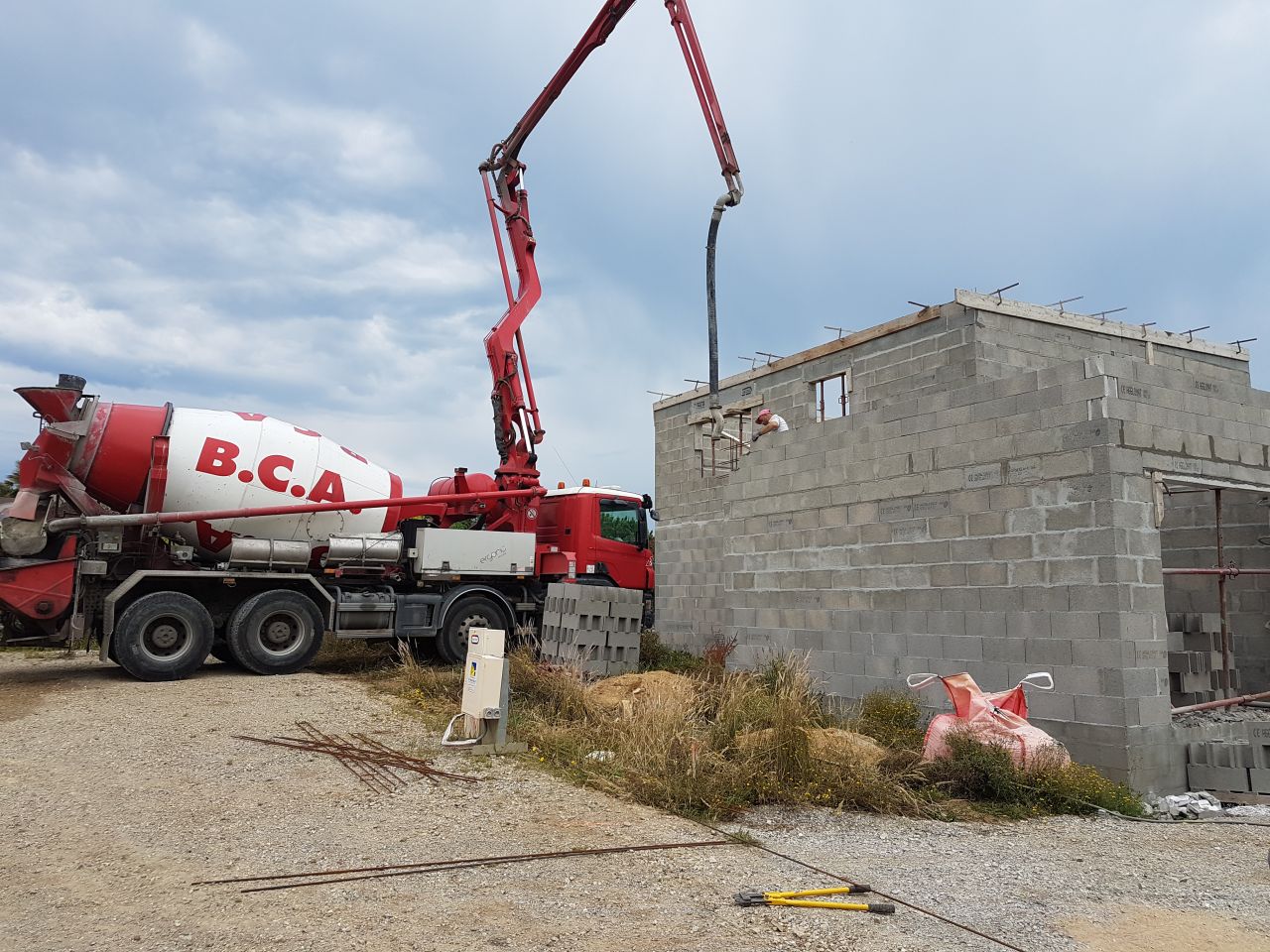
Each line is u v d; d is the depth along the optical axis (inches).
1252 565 406.0
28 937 149.3
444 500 542.3
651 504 633.6
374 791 256.2
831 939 156.6
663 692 384.2
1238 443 349.7
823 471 433.7
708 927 160.6
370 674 490.0
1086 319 561.9
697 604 717.3
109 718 346.0
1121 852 228.5
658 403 792.3
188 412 485.7
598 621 489.4
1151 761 299.9
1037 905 180.2
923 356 538.6
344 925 156.7
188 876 182.2
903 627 383.6
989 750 288.8
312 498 505.7
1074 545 319.0
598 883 184.4
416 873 186.9
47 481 443.2
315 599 494.6
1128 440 314.8
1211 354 637.9
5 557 429.4
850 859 211.6
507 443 591.5
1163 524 443.5
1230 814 283.4
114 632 438.9
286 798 245.8
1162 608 313.9
